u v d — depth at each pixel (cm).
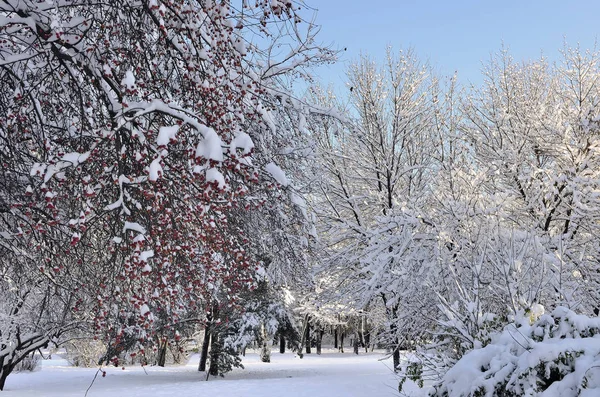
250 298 1905
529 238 785
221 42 457
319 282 1474
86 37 447
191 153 407
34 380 1702
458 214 1013
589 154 1102
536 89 1530
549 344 355
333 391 1161
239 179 572
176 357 2842
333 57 672
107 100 481
